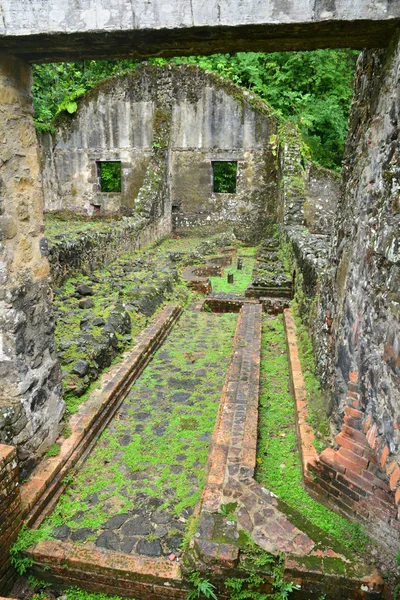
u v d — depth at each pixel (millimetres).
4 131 2693
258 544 2391
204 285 8531
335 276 3834
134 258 9773
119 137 14703
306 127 15625
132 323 5914
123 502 3016
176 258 10766
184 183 14789
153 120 14320
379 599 2197
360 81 3537
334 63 15859
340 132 15867
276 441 3629
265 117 13883
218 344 5918
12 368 2883
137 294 6621
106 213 15328
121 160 14867
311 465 2998
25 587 2562
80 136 14914
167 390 4625
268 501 2686
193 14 2264
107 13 2312
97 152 14945
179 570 2432
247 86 16250
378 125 2887
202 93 14008
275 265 9609
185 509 2953
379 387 2473
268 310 7543
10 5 2365
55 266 6688
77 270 7539
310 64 15695
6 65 2678
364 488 2670
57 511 2918
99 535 2734
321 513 2832
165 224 14203
